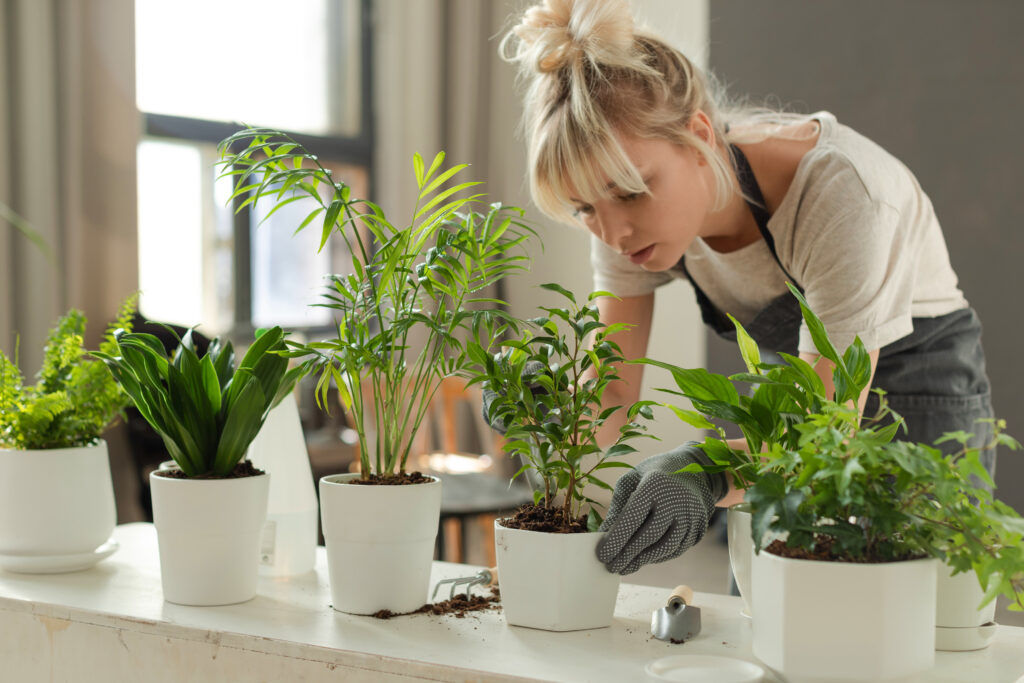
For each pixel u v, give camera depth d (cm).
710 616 110
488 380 106
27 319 325
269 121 431
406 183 459
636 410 101
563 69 120
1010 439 81
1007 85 378
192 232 401
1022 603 81
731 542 107
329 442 352
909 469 76
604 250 168
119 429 333
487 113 486
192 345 112
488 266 106
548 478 106
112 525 129
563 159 119
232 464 112
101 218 346
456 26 473
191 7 400
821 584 78
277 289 429
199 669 99
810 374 89
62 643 107
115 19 344
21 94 322
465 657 92
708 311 173
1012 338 380
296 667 94
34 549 121
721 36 437
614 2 120
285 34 434
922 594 80
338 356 107
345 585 107
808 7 415
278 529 125
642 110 120
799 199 135
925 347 153
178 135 394
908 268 137
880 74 402
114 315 347
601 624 103
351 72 461
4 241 318
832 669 79
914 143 396
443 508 267
